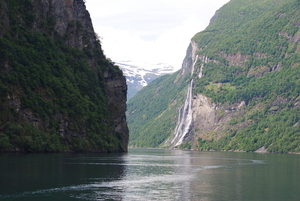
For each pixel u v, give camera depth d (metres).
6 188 86.94
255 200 84.75
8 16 190.25
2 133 156.75
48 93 185.50
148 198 83.81
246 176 119.38
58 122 185.75
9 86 166.62
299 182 107.38
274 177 117.50
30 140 162.38
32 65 184.88
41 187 89.12
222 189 95.50
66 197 82.00
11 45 177.38
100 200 80.75
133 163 151.88
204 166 152.25
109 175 110.62
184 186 98.25
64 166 122.50
